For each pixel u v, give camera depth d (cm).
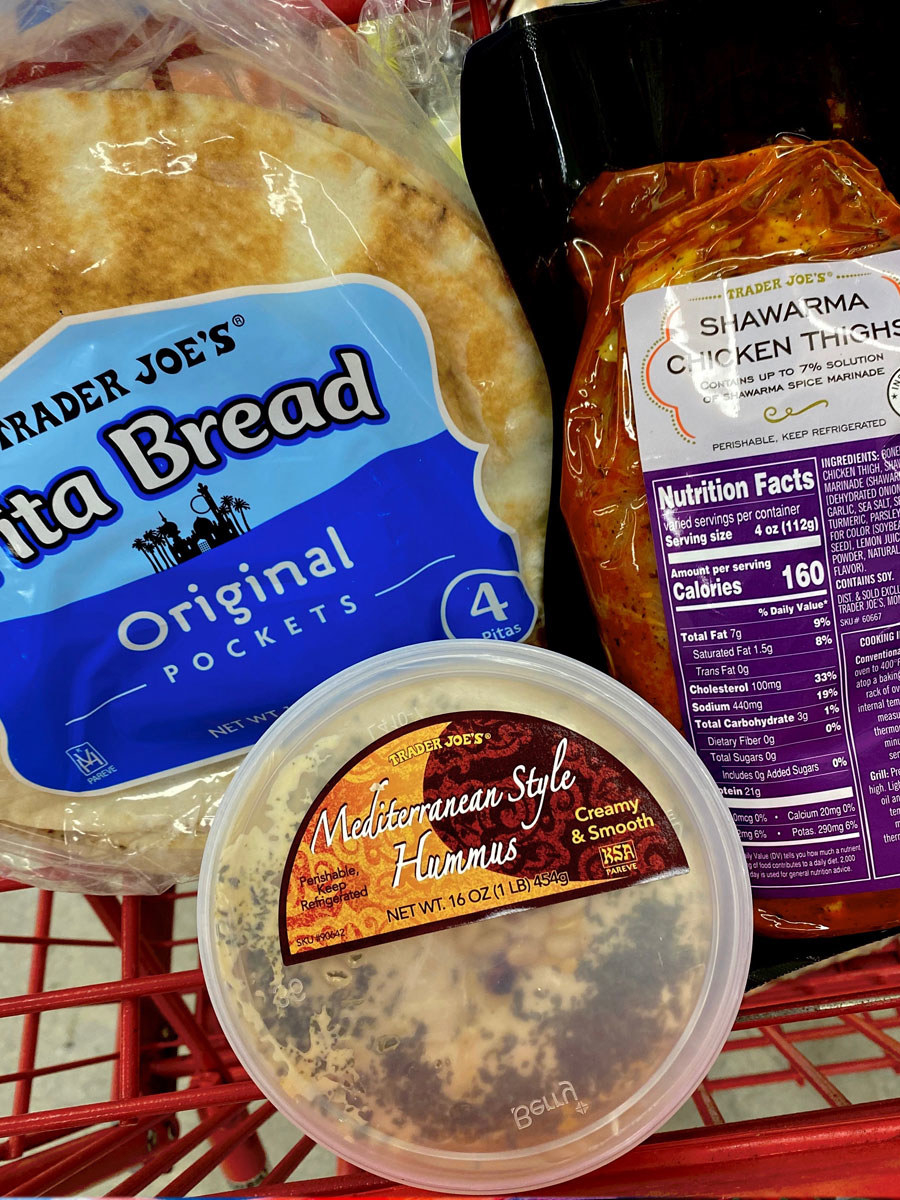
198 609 49
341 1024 42
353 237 46
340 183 46
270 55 48
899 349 45
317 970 43
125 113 43
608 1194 41
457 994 43
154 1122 60
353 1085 42
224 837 44
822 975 62
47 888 59
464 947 43
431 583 52
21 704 49
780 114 47
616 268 48
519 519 54
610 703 45
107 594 48
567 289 51
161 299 45
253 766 45
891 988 58
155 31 46
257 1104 96
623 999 43
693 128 48
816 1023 87
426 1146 41
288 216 45
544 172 49
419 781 44
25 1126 49
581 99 48
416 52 60
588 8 47
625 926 43
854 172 45
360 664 46
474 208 53
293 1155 55
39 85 45
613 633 51
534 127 49
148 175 43
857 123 47
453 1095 42
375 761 44
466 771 44
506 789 44
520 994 43
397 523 50
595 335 48
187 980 52
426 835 44
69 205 43
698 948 43
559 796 44
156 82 46
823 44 46
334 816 44
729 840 44
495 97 49
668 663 49
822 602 46
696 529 46
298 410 47
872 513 45
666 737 45
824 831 49
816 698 48
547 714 45
